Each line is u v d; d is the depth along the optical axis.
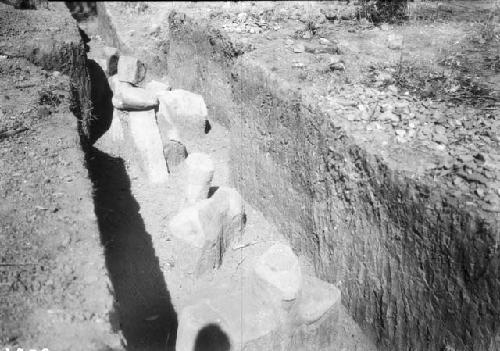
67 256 3.20
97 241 3.36
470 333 3.27
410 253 3.69
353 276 4.33
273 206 5.49
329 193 4.50
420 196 3.57
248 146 5.79
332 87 4.93
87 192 3.82
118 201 5.71
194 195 5.30
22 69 5.88
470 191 3.41
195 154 5.41
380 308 4.05
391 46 5.93
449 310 3.41
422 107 4.55
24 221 3.44
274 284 3.76
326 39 6.25
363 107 4.55
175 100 6.65
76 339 2.68
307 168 4.77
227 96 6.85
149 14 9.83
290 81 5.08
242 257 5.13
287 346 3.92
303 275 4.41
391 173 3.79
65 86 5.65
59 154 4.25
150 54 8.48
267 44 6.12
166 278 4.75
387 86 5.01
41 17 7.34
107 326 2.78
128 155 6.45
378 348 4.12
